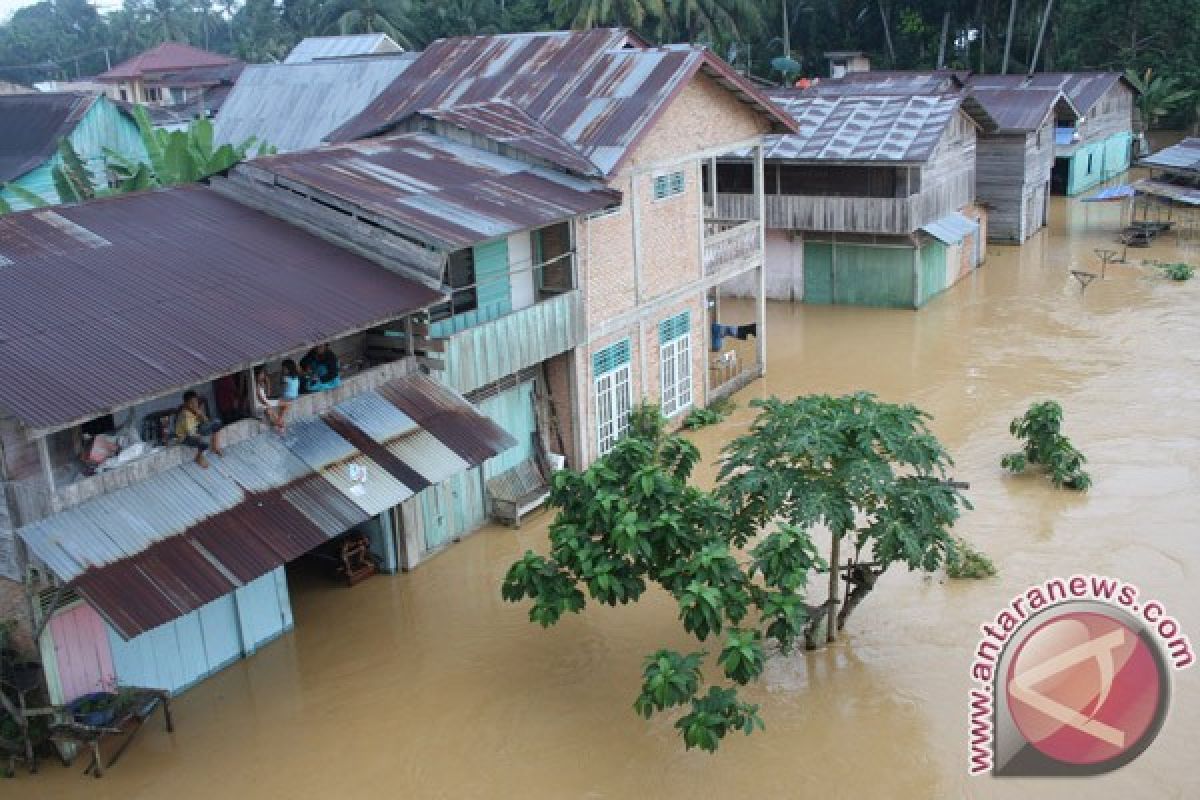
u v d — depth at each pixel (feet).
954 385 83.76
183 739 45.88
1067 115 148.77
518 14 215.31
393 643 52.54
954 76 112.47
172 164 70.85
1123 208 142.20
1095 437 72.13
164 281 47.93
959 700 45.96
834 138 104.53
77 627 43.93
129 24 310.45
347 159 61.05
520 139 66.74
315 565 60.70
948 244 103.81
